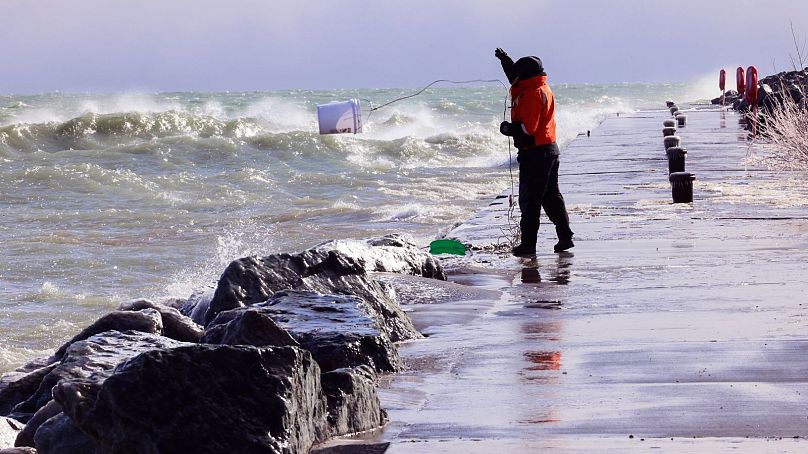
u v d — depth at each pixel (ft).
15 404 44.55
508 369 38.17
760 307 49.19
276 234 122.52
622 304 51.75
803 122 125.49
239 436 24.80
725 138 179.52
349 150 243.40
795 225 81.87
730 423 29.71
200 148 233.14
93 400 25.23
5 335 74.08
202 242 117.80
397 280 55.16
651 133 202.49
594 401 32.81
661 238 77.46
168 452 24.23
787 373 35.78
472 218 94.17
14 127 263.90
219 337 35.53
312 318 40.37
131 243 116.88
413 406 33.06
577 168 137.18
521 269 65.87
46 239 118.62
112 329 46.68
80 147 264.31
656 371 36.73
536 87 70.08
